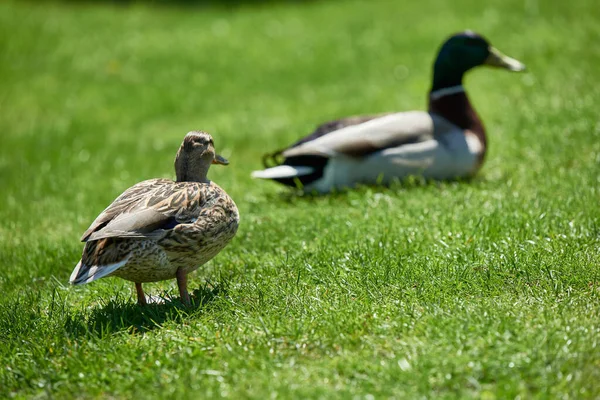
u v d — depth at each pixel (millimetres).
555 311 7371
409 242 9500
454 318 7277
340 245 9656
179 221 8055
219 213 8352
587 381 6211
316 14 30375
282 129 18375
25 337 7926
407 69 22219
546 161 12734
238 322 7801
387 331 7254
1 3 34094
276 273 9062
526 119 15500
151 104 21922
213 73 24406
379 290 8234
